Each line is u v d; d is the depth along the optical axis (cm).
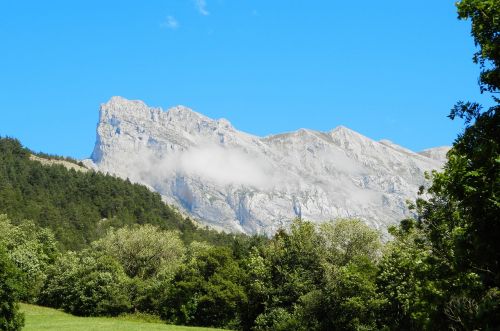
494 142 1527
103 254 9625
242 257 8631
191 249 9831
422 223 2853
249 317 7212
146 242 9831
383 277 4747
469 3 1656
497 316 1560
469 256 1697
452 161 1636
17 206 16862
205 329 6494
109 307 7962
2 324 3859
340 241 6197
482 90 1703
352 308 4903
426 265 2527
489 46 1630
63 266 9181
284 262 6619
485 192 1483
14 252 7975
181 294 7619
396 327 4447
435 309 2441
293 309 6047
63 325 6028
